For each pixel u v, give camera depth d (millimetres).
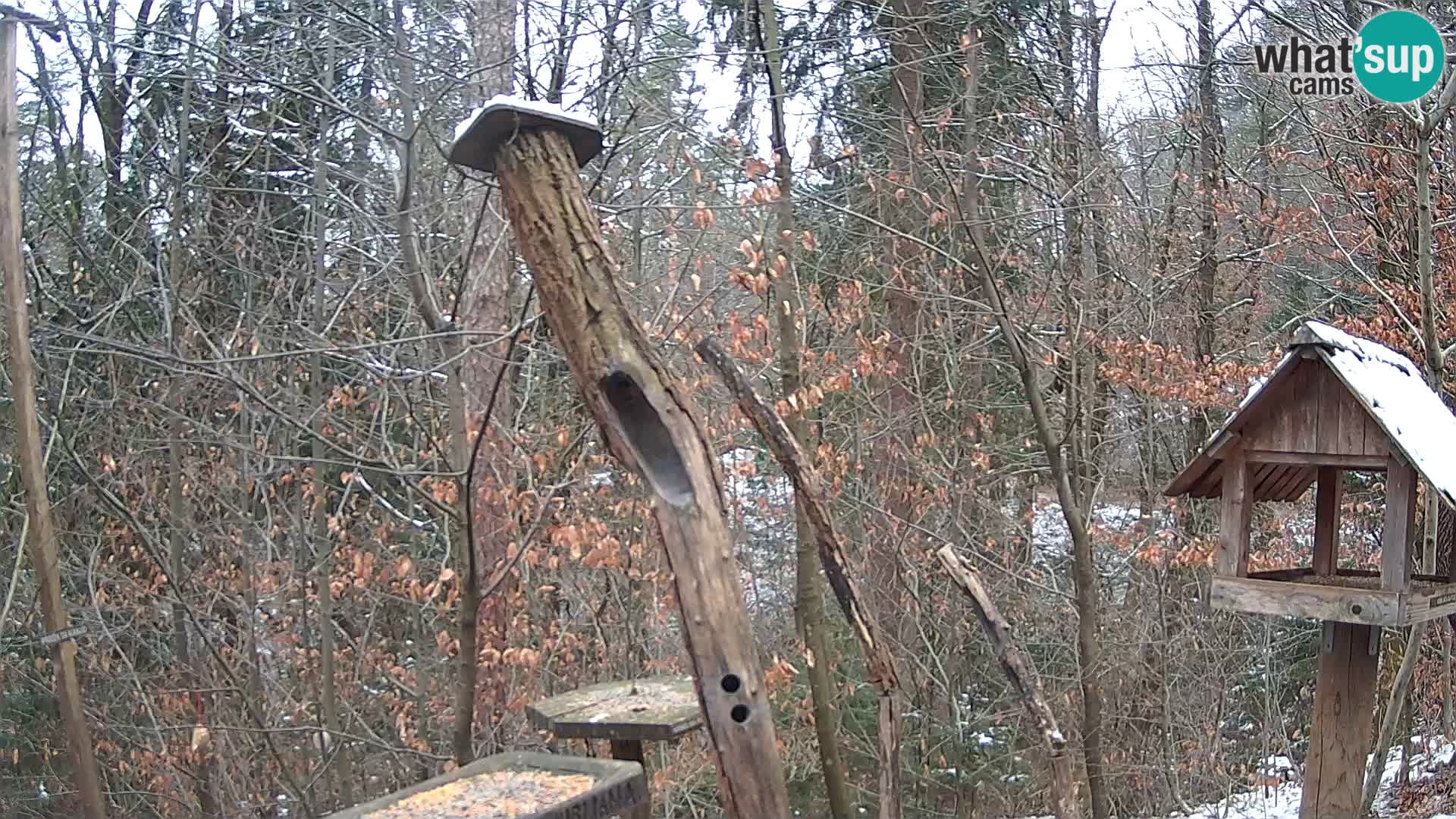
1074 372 7844
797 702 9922
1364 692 5766
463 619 5285
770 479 10523
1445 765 10539
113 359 8391
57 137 9156
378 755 9844
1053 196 8250
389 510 9531
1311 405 5512
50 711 9984
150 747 9320
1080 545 7625
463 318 7535
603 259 3408
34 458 5828
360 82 8867
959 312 10500
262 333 8539
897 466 10875
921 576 10570
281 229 10406
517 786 3686
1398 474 5254
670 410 3334
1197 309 12133
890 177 9266
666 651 8734
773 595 10648
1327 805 5824
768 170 7004
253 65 6871
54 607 5891
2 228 5723
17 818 9906
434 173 8109
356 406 9516
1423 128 7160
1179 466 12055
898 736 3875
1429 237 7508
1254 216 12352
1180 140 12914
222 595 8945
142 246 8938
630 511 7828
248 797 9102
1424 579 5941
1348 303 13234
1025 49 10914
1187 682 11609
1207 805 10305
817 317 10148
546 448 7859
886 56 9672
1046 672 10711
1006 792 10734
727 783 3197
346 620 10445
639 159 7922
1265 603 5562
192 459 9805
